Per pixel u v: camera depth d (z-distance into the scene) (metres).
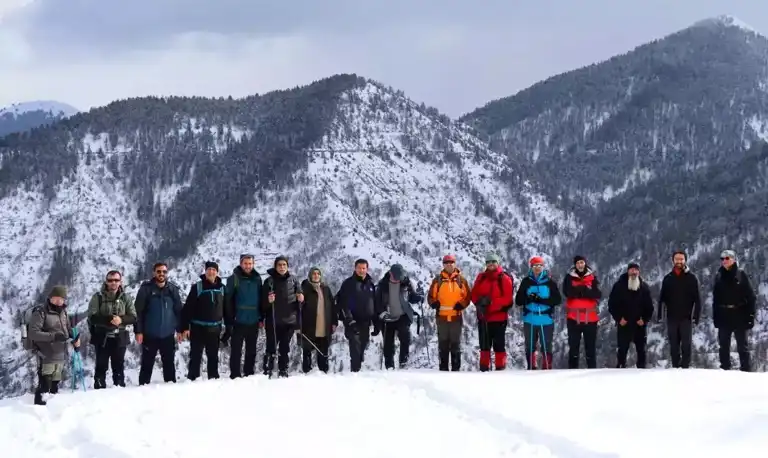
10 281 182.88
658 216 174.75
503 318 15.36
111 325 14.18
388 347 15.88
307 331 15.27
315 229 190.50
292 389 11.64
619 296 15.39
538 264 15.51
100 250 197.88
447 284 15.51
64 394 12.06
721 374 12.49
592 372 13.23
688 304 15.02
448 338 15.55
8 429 9.54
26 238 199.00
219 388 11.75
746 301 14.73
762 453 8.06
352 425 9.49
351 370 15.51
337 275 168.88
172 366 14.77
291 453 8.31
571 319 15.38
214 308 14.65
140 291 14.68
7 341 131.38
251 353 14.96
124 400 10.94
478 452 8.38
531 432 9.09
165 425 9.50
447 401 10.80
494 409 10.24
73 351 13.41
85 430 9.25
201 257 186.75
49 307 12.59
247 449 8.45
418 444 8.66
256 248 188.12
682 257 15.10
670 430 9.09
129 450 8.36
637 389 11.37
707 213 153.38
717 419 9.45
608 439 8.77
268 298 14.79
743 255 106.38
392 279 15.74
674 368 14.09
